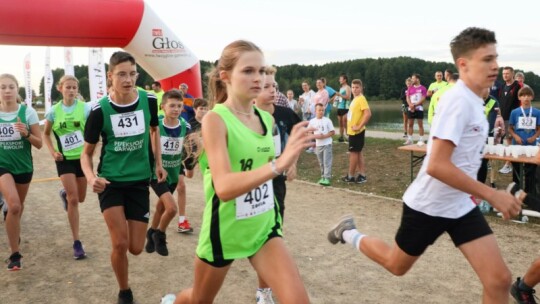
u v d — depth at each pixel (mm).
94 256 5207
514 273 4574
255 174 2092
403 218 3092
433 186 2885
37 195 8477
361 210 7191
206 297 2756
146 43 10664
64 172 5215
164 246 4891
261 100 3893
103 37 10039
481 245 2814
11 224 4699
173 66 11164
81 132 5289
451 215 2902
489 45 2734
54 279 4555
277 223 2725
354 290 4223
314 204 7656
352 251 5266
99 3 9719
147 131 3951
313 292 4184
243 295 4141
